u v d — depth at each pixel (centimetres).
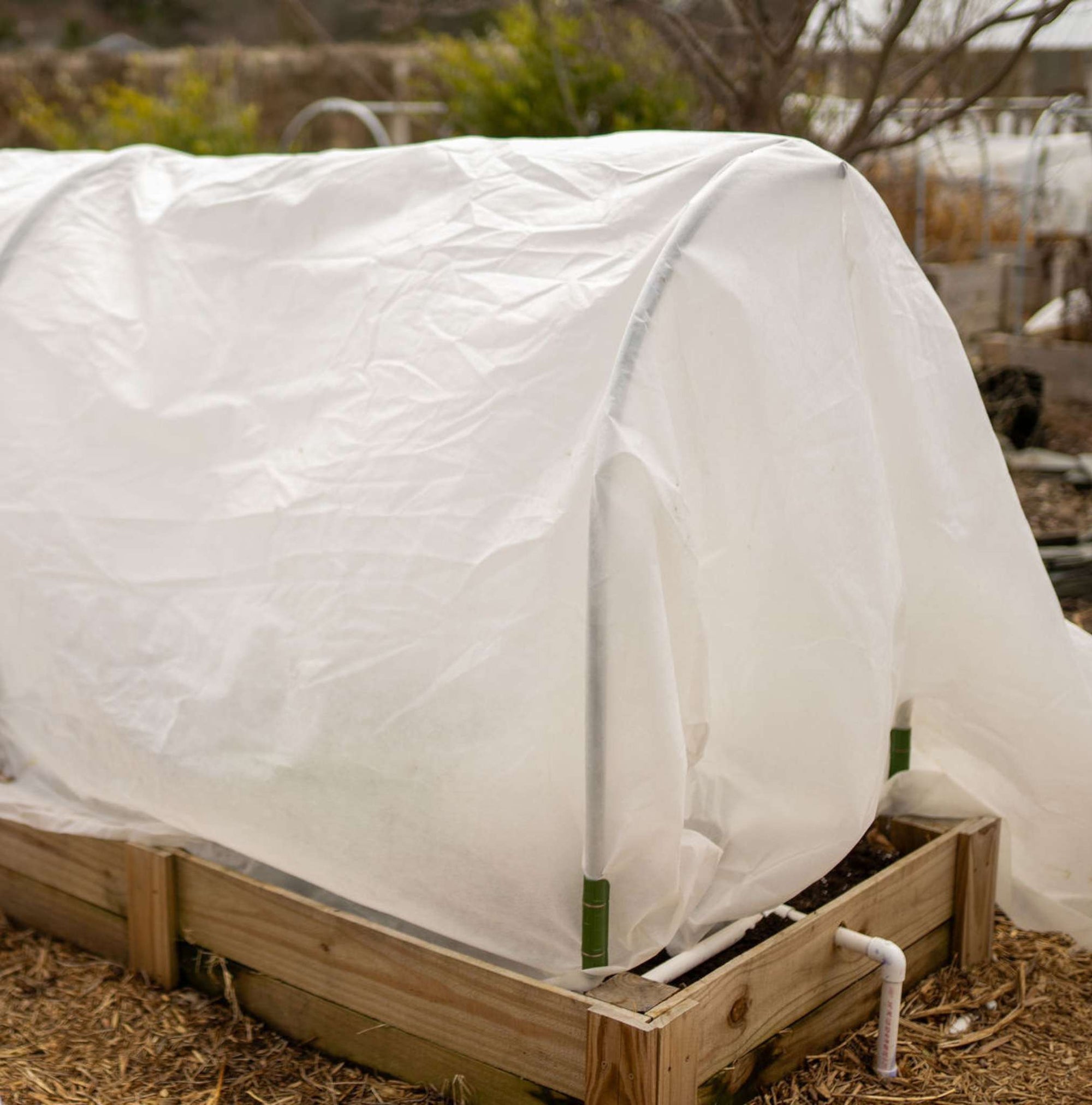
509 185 240
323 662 225
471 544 213
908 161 934
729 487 212
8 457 276
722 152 221
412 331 235
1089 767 258
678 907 213
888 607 228
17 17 2228
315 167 268
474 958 225
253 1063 235
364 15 1534
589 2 517
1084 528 571
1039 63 1089
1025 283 1029
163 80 1384
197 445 259
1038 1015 255
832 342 224
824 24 468
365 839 223
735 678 220
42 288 285
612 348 211
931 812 283
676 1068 190
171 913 257
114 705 253
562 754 206
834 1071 229
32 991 261
